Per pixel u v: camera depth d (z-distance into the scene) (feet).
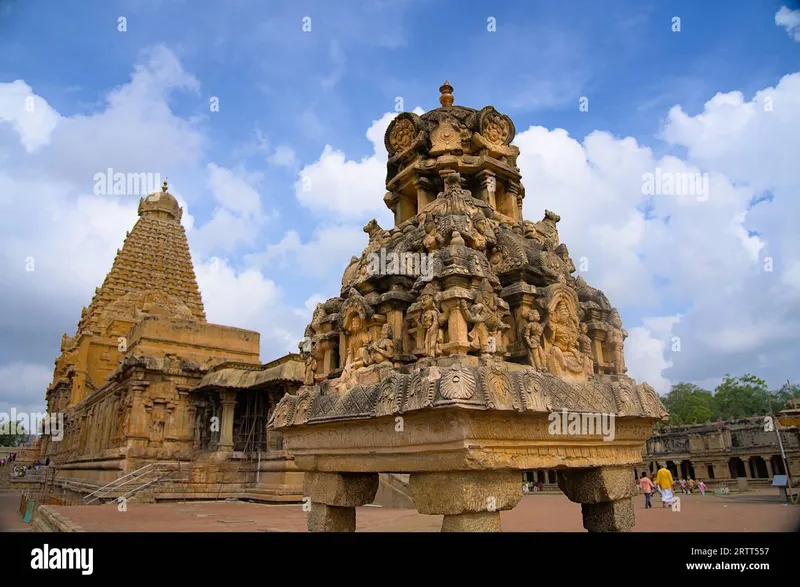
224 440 121.49
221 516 75.56
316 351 37.47
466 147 41.29
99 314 203.10
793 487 116.57
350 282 37.37
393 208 44.55
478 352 27.66
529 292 31.35
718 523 60.90
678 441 178.09
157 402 125.80
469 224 31.86
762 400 264.11
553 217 43.55
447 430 24.14
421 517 73.92
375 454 28.73
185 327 142.41
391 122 43.55
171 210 236.63
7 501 147.33
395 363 30.07
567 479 33.37
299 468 35.32
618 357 36.78
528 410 24.89
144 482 110.93
